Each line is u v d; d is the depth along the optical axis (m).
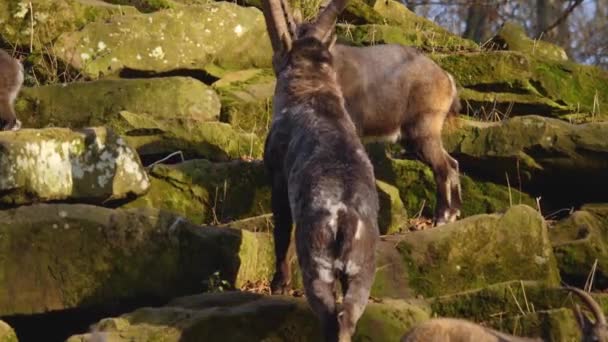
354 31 33.12
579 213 25.05
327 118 20.78
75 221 22.05
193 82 28.06
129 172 24.31
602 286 23.92
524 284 21.78
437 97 26.41
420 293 23.00
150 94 27.70
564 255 24.06
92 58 29.70
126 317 20.44
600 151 25.86
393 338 20.58
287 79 21.77
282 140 21.11
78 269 21.97
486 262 23.22
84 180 23.80
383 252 23.23
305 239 19.11
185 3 33.72
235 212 25.53
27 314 21.86
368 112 26.23
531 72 30.28
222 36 30.75
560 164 26.11
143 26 30.16
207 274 22.36
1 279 21.78
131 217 22.25
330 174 19.44
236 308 20.61
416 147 26.39
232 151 27.28
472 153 26.59
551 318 21.08
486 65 30.36
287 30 23.41
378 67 26.31
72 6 30.64
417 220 26.17
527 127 26.38
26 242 21.91
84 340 19.95
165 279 22.19
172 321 20.34
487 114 30.12
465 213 26.64
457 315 21.69
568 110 30.16
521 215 23.38
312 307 18.92
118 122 27.14
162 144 26.97
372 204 19.47
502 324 21.39
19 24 30.48
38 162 23.19
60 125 27.64
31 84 29.41
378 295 22.89
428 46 33.62
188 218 25.28
